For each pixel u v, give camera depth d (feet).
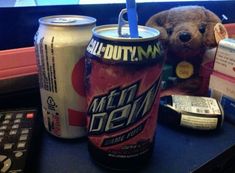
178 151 1.30
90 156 1.22
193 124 1.41
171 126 1.47
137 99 1.01
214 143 1.37
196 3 2.06
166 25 1.69
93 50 1.01
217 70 1.59
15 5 1.52
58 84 1.20
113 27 1.16
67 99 1.23
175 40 1.64
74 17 1.33
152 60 0.98
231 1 2.28
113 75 0.97
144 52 0.96
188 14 1.68
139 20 1.85
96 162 1.17
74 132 1.31
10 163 1.06
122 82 0.98
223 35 1.73
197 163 1.22
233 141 1.39
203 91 1.73
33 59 1.66
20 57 1.62
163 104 1.48
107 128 1.06
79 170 1.16
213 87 1.63
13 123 1.34
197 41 1.64
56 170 1.16
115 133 1.06
